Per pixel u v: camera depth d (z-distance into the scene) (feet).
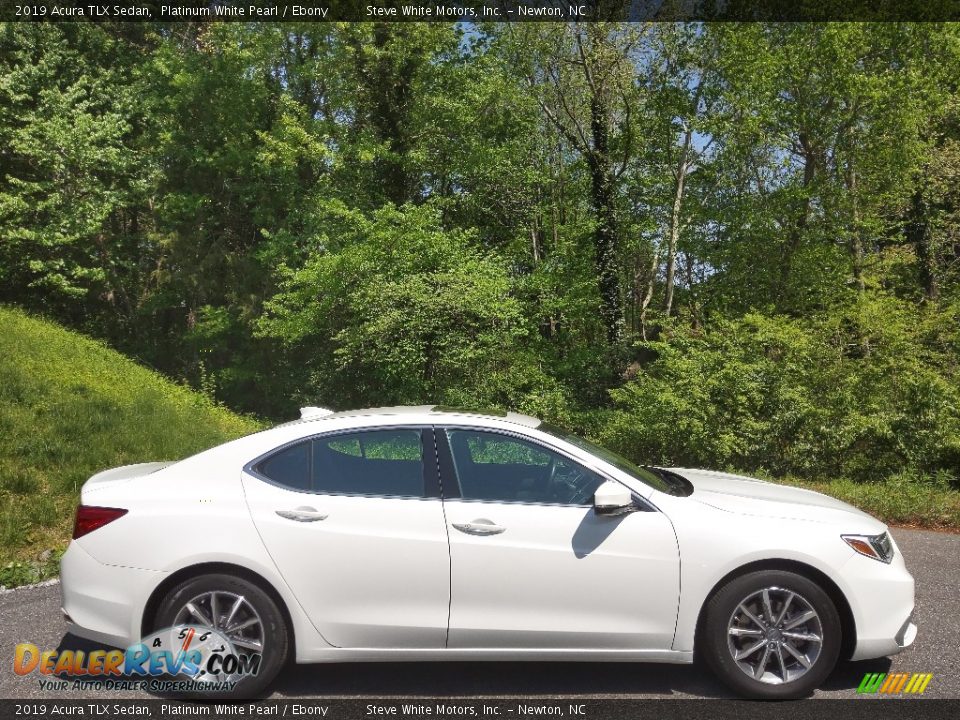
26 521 23.09
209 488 13.29
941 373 39.75
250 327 68.28
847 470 34.91
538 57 69.05
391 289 50.96
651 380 41.91
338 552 12.86
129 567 12.83
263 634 12.78
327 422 14.02
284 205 68.80
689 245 76.64
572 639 12.89
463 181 75.92
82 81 65.46
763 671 12.87
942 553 21.76
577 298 68.90
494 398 53.11
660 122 71.46
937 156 69.36
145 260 79.71
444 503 13.21
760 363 36.52
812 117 63.31
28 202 61.46
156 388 46.34
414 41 67.21
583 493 13.47
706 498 13.78
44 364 39.78
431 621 12.87
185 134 68.59
